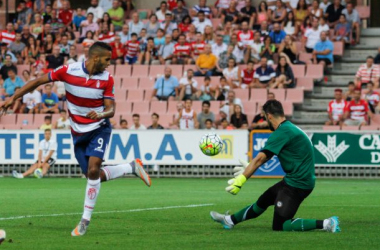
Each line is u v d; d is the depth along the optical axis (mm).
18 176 58281
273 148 23281
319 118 65750
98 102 23797
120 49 72125
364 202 36656
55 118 65812
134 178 58844
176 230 24609
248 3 73562
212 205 34656
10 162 60031
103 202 36469
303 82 67375
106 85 23672
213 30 72938
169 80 66562
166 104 65812
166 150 58531
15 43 74188
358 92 61375
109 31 74188
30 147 59781
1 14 81312
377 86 64938
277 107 23828
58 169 59781
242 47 69250
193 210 32094
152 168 58750
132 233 23797
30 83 23719
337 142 57062
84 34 75125
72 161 59625
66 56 72438
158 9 77188
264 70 66688
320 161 57281
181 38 70312
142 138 58656
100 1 78000
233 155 57781
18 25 78188
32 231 24297
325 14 72625
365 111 61531
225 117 61344
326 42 69125
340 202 36656
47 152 59031
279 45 69688
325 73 69312
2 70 70250
